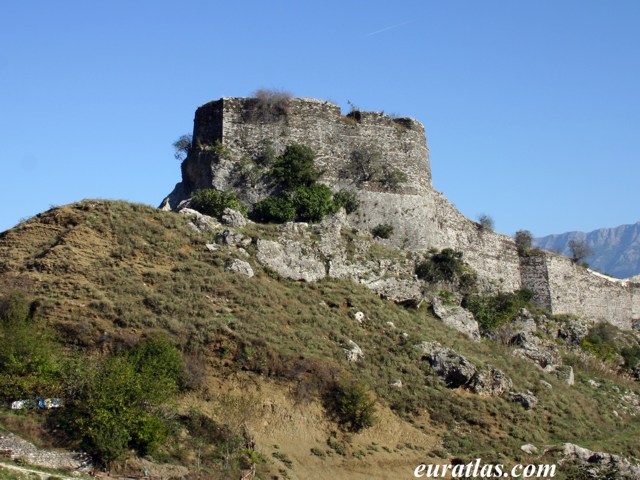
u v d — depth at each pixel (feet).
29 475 114.93
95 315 150.51
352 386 151.23
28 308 150.00
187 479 124.67
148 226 180.14
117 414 127.34
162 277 166.40
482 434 157.07
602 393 203.10
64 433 126.21
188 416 138.00
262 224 196.24
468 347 186.80
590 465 156.76
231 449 134.31
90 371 133.90
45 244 172.55
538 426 165.89
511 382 173.58
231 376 148.05
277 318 164.76
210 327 153.38
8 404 129.59
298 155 208.13
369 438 147.74
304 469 136.46
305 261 186.91
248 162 208.03
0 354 135.23
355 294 184.44
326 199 205.57
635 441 175.63
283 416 144.77
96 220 177.47
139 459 126.72
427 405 158.71
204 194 198.29
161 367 139.95
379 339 171.53
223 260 176.86
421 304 197.88
